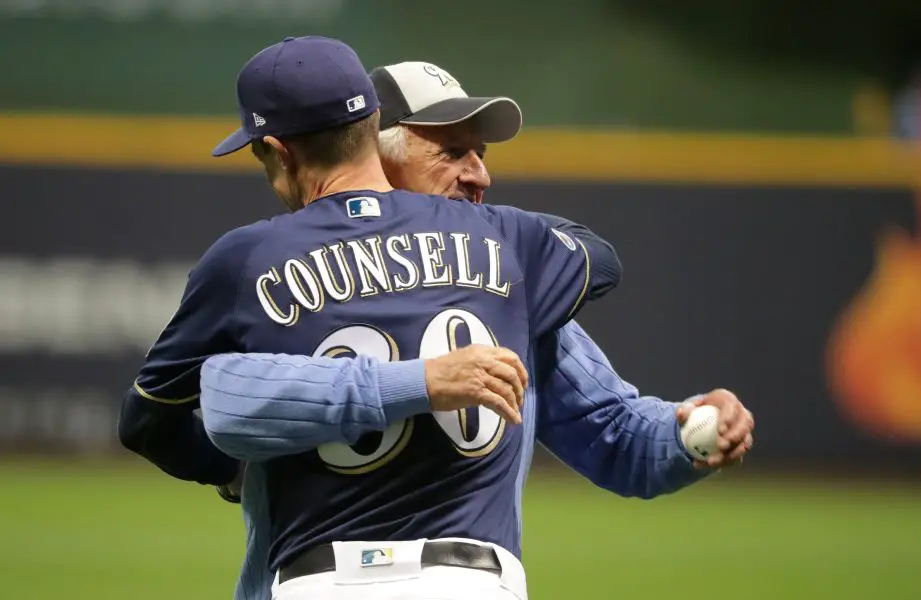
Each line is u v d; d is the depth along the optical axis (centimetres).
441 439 850
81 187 4053
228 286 860
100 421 4031
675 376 4184
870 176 4159
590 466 1002
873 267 4166
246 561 905
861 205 4166
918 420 4138
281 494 864
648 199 4178
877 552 3134
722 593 2683
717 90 4847
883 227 4162
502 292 890
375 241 873
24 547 2941
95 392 4028
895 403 4147
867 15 4797
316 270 858
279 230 871
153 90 4603
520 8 4800
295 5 4684
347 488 842
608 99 4803
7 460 3981
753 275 4181
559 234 959
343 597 822
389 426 833
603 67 4809
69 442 4022
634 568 2903
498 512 867
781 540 3266
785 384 4175
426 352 849
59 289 4034
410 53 4769
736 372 4181
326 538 839
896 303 4153
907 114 4822
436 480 847
